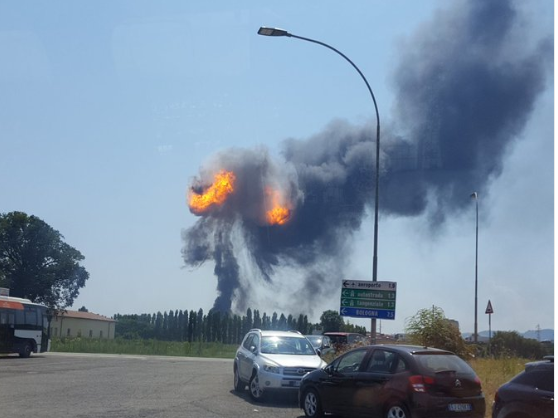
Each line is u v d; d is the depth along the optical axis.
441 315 24.03
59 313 69.81
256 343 18.45
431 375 12.16
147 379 22.62
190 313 71.88
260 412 14.94
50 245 67.69
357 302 19.70
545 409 9.77
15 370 25.52
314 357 17.89
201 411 14.65
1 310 34.31
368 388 12.87
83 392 17.83
